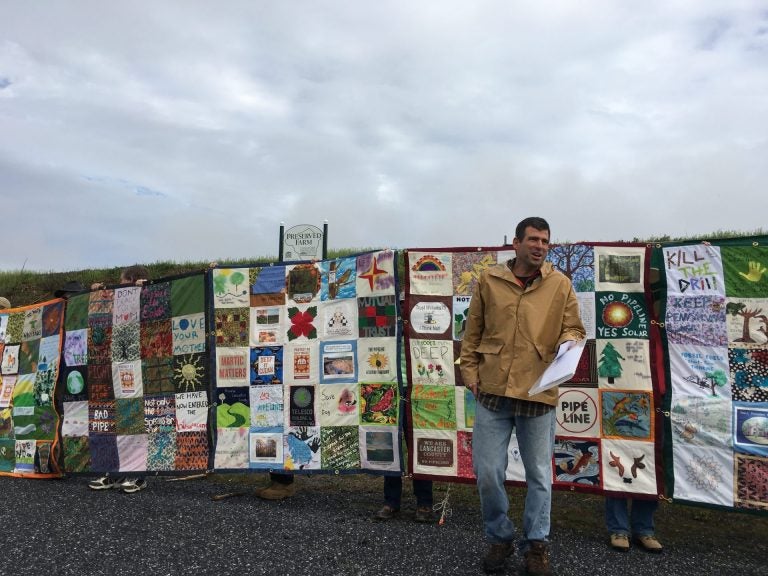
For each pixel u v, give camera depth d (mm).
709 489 3756
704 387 3859
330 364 4883
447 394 4445
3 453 6164
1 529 4246
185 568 3502
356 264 4914
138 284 5641
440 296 4555
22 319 6328
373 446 4617
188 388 5340
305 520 4320
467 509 4633
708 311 3906
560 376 2977
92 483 5430
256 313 5184
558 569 3404
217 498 4965
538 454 3309
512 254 4414
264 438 5004
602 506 4641
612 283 4129
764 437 3684
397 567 3463
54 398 5906
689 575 3324
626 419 3984
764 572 3367
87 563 3609
